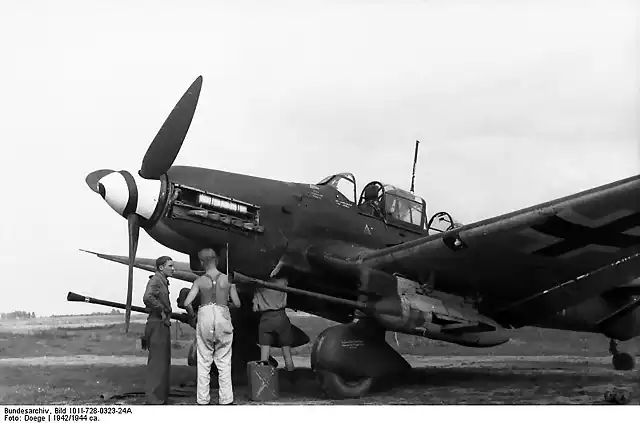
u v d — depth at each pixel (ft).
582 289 22.48
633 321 27.35
